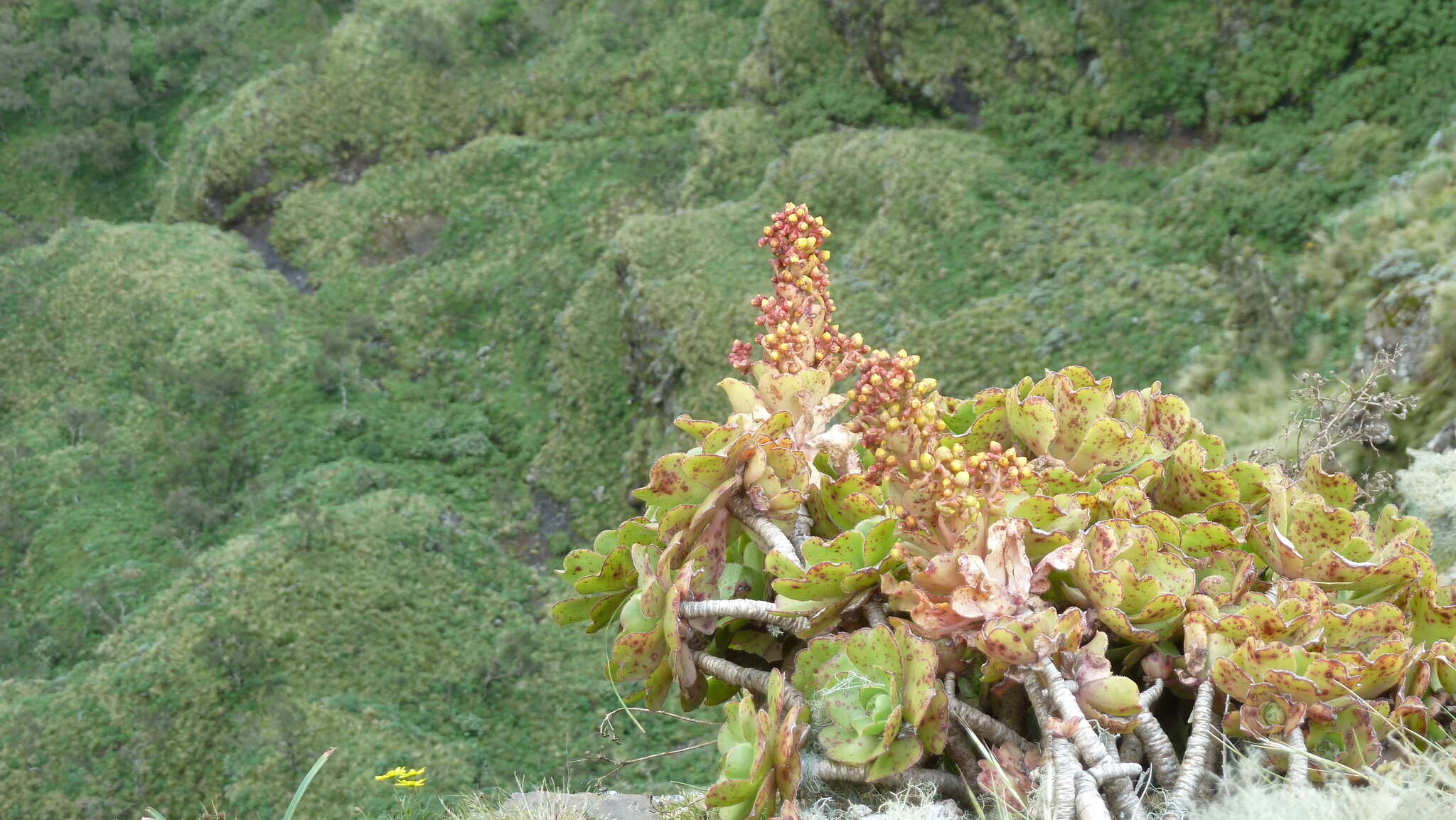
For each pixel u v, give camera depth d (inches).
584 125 2679.6
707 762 813.2
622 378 2138.3
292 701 1599.4
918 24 2068.2
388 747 1502.2
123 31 3329.2
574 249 2415.1
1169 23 1720.0
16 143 3230.8
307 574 1804.9
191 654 1660.9
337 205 2731.3
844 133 2153.1
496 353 2370.8
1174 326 1343.5
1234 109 1611.7
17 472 2300.7
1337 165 1369.3
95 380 2497.5
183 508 2086.6
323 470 2128.4
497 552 1947.6
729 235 2111.2
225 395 2335.1
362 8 3107.8
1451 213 805.2
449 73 2854.3
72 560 2079.2
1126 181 1695.4
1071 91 1829.5
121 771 1517.0
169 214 2938.0
